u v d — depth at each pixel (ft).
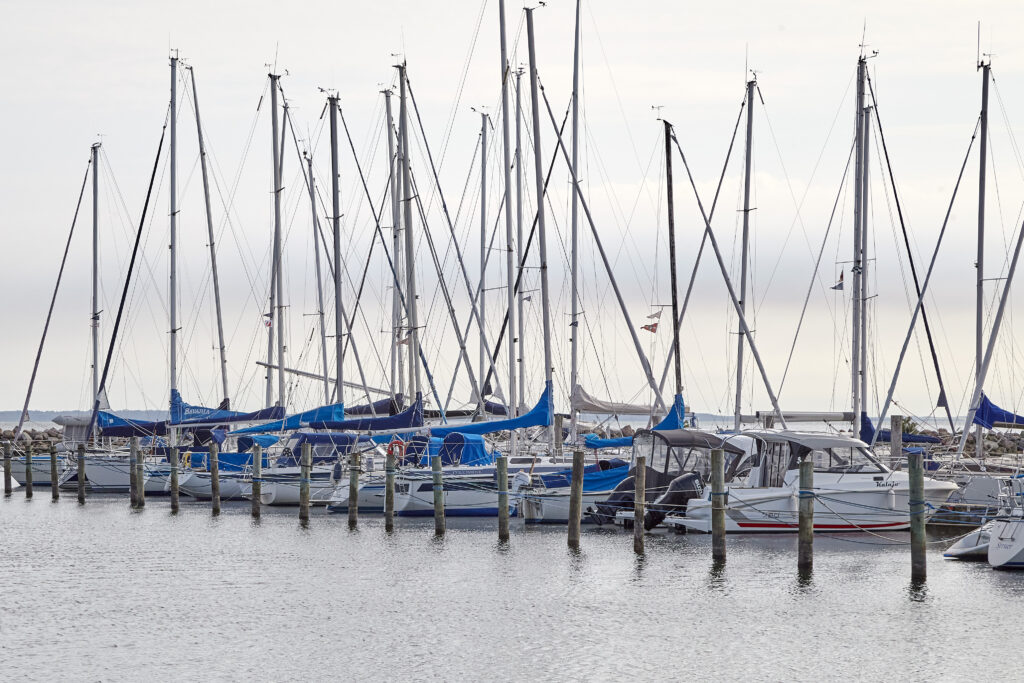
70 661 101.50
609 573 138.62
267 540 171.53
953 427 245.45
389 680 94.58
